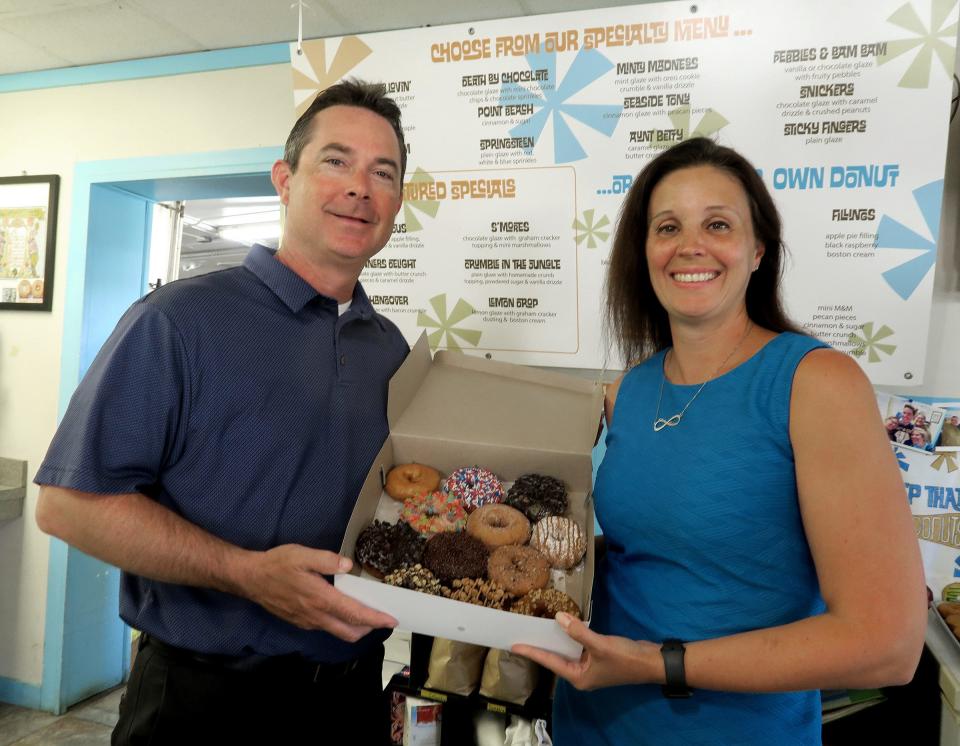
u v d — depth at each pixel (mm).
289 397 1044
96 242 2385
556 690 1106
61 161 2361
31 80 2355
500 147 1739
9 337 2463
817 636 746
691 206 917
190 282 1058
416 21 1898
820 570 786
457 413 1203
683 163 963
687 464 874
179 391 992
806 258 1552
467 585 956
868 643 719
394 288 1859
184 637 1005
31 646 2447
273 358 1048
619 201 1673
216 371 1007
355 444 1112
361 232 1097
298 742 1047
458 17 1867
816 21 1498
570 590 1015
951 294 1596
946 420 1577
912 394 1610
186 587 1016
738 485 833
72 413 959
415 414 1198
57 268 2395
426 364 1285
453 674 1423
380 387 1188
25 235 2410
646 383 1036
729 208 908
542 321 1766
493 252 1778
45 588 2424
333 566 862
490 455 1156
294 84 1855
